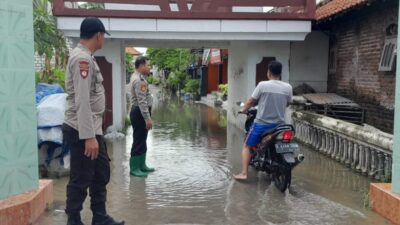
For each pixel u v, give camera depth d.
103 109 4.21
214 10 9.62
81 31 4.05
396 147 4.73
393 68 8.12
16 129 4.52
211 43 13.33
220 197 5.73
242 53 11.69
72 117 4.02
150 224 4.68
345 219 4.86
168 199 5.62
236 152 8.98
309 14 9.59
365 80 9.45
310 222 4.77
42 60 12.12
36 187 4.83
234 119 13.37
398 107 4.66
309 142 9.24
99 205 4.35
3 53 4.31
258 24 9.61
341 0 10.47
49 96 6.88
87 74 3.85
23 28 4.52
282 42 10.77
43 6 10.16
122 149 9.12
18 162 4.57
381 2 8.27
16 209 4.30
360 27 9.66
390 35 8.40
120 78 10.73
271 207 5.30
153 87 53.78
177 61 37.25
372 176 6.65
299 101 10.21
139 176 6.81
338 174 6.98
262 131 6.35
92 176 4.14
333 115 9.90
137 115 6.73
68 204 4.13
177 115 17.05
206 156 8.55
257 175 6.99
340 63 10.78
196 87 28.09
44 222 4.61
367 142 6.68
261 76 10.84
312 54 11.52
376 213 5.06
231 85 13.72
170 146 9.70
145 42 12.87
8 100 4.40
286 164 5.79
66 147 6.40
